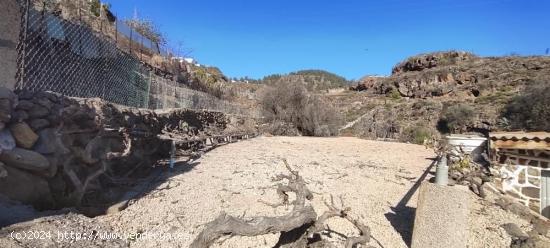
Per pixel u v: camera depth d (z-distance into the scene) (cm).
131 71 881
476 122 4369
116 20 972
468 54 6988
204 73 2678
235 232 250
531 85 4112
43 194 421
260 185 715
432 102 5503
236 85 4288
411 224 571
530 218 668
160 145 909
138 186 624
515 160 838
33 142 418
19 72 452
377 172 976
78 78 618
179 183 685
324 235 486
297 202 347
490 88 5484
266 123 2550
